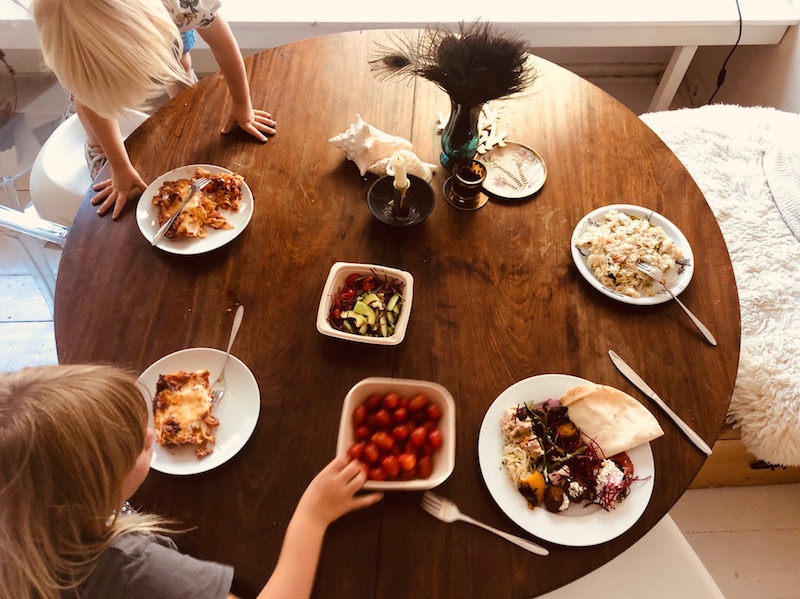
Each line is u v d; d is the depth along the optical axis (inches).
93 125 45.6
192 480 35.8
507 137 52.1
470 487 36.0
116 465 28.7
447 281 43.8
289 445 37.0
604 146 51.7
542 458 36.6
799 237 58.6
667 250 44.8
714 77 93.8
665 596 40.3
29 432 26.1
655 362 40.5
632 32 81.4
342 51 57.6
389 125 52.6
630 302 42.4
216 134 51.6
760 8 79.3
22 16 52.6
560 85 55.9
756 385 51.3
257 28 80.4
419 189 47.8
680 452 37.4
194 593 29.9
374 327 40.8
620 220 46.3
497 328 41.7
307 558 32.0
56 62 39.0
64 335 40.9
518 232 46.6
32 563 27.5
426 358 40.3
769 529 63.0
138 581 29.7
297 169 49.7
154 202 46.6
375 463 35.4
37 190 61.2
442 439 36.1
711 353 40.9
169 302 42.5
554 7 81.0
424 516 34.8
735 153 64.9
